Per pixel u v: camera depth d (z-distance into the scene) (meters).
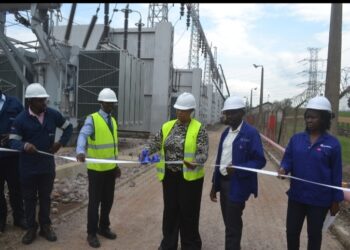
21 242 5.62
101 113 5.84
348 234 6.32
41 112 5.62
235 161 4.83
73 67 17.91
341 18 9.28
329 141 4.15
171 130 5.25
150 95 26.75
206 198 8.83
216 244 5.94
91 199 5.68
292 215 4.36
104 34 22.33
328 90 9.36
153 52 26.44
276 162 15.83
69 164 10.59
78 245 5.62
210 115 68.31
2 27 15.16
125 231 6.36
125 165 12.95
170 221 5.38
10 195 6.11
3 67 18.19
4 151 5.84
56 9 15.49
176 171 5.20
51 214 6.94
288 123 21.88
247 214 7.66
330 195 4.14
